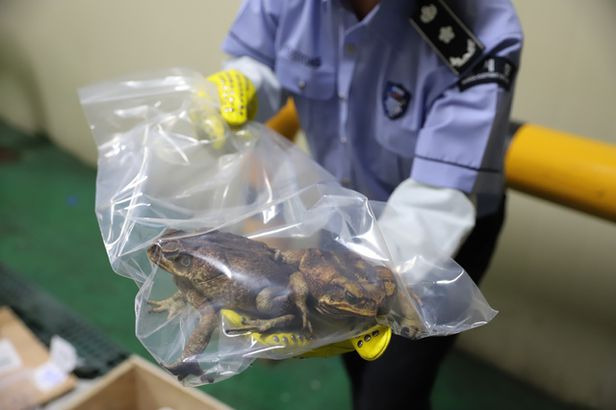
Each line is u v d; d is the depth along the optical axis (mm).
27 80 3154
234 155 841
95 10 2557
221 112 874
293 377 1707
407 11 856
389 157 990
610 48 1261
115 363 1632
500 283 1652
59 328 1777
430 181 799
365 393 1116
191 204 781
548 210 1481
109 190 779
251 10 1027
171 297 686
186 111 859
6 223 2461
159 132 833
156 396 1253
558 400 1680
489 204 994
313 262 668
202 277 656
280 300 643
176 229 715
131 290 2045
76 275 2123
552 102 1380
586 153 1082
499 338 1738
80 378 1546
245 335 646
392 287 674
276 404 1613
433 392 1688
